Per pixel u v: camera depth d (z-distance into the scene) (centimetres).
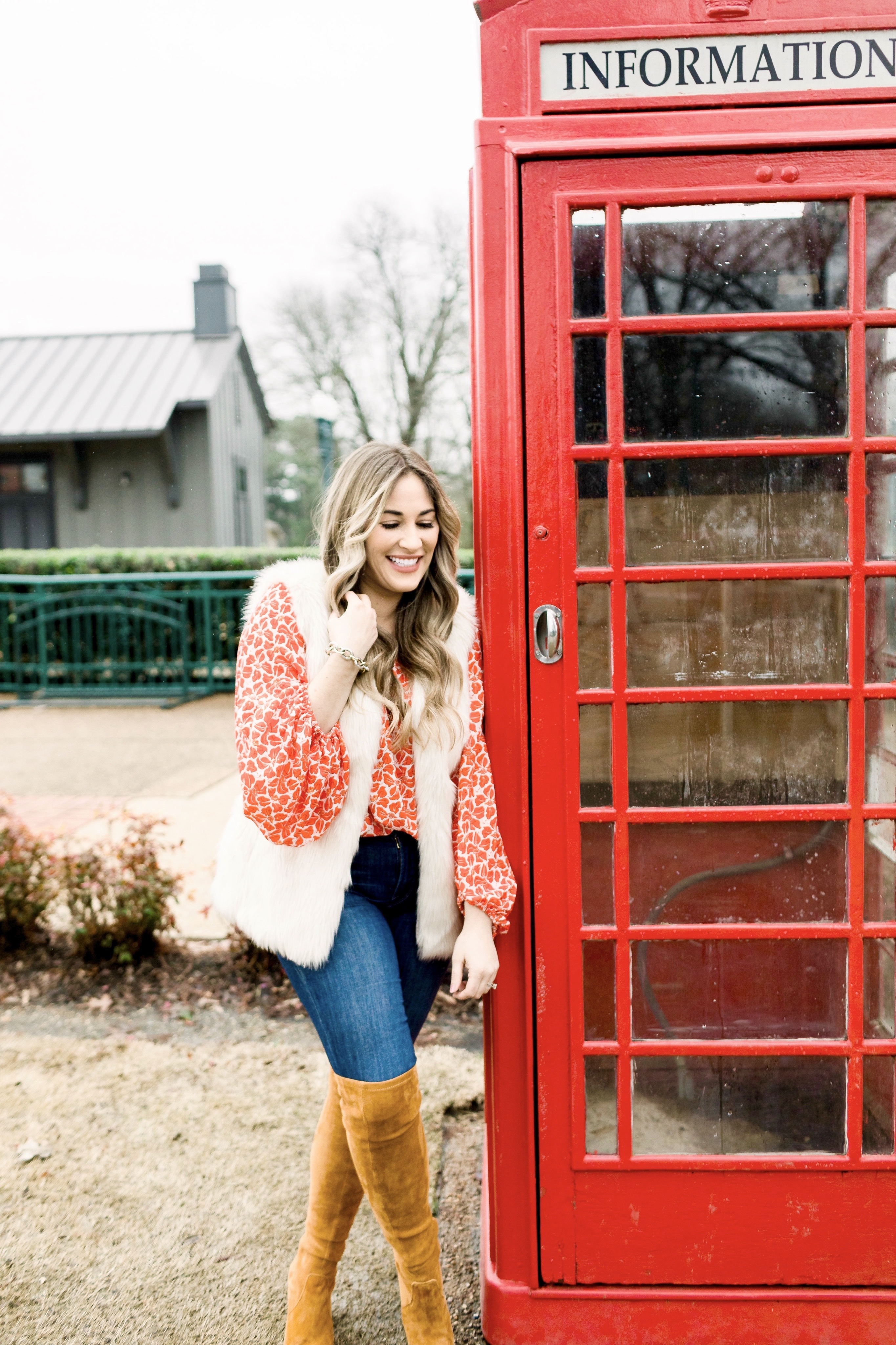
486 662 181
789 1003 191
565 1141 190
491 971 171
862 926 185
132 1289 208
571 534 179
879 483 181
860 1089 188
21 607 1039
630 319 175
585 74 175
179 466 1730
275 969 369
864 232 174
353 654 158
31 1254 219
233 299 1884
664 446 177
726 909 189
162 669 1026
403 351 2177
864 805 184
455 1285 210
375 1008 164
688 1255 191
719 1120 193
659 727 185
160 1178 246
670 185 173
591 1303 191
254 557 1120
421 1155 170
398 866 174
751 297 177
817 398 178
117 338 1838
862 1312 188
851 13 172
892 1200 189
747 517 181
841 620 183
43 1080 295
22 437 1598
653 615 183
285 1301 204
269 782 154
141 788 630
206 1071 300
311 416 2323
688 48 174
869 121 172
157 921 377
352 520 166
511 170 173
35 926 401
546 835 184
